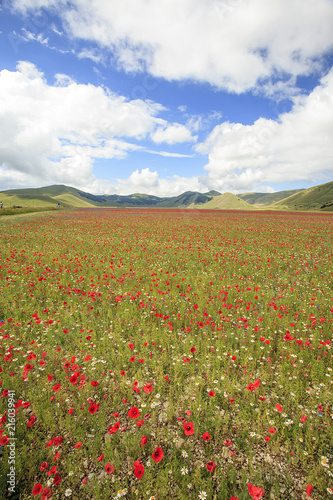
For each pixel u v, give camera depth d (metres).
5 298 7.66
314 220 43.56
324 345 5.25
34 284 9.03
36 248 15.52
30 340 5.70
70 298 8.02
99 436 3.40
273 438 3.41
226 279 10.07
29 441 3.37
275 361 5.16
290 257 13.97
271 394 4.21
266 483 2.89
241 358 5.11
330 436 3.40
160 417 3.80
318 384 4.33
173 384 4.45
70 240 18.67
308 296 8.43
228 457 3.19
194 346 5.48
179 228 28.44
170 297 8.20
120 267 11.44
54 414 3.82
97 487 2.76
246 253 14.70
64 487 2.87
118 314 6.95
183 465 3.02
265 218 47.78
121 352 5.21
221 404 4.05
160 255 14.16
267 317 6.77
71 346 5.51
